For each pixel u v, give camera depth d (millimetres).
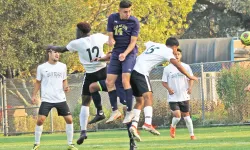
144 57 25422
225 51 74938
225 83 52094
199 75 59688
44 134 54594
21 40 58844
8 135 56812
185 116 38281
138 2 70750
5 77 63250
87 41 29125
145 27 71625
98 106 29641
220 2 123562
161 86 58438
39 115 31500
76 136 47062
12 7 58094
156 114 54906
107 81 25859
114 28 25312
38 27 59281
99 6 69750
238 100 51594
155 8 72500
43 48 59594
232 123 51719
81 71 69812
